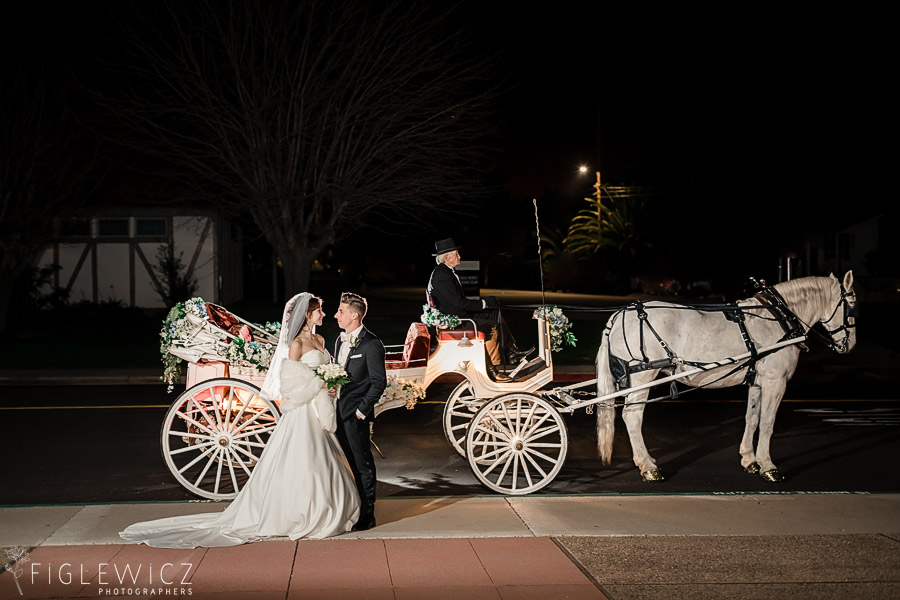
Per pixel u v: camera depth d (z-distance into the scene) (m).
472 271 20.22
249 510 7.09
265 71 25.80
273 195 26.17
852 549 6.85
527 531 7.30
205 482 9.46
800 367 19.77
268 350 8.80
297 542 6.95
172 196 32.25
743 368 9.62
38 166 26.22
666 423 13.16
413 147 27.42
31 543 6.91
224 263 37.12
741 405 14.80
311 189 27.69
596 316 33.81
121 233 34.09
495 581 6.09
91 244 33.94
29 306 30.61
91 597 5.73
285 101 26.27
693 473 9.96
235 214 29.48
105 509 8.02
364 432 7.48
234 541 6.92
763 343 9.57
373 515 7.43
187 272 34.34
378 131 27.11
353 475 7.48
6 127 25.50
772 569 6.38
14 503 8.66
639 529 7.36
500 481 8.95
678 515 7.83
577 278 55.28
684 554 6.71
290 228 26.25
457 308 9.38
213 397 8.61
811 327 9.92
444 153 27.45
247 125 25.72
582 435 12.30
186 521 7.36
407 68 27.28
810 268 51.84
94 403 14.97
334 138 26.47
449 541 7.00
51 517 7.71
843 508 8.06
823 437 12.02
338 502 7.11
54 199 27.14
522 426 9.46
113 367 19.30
